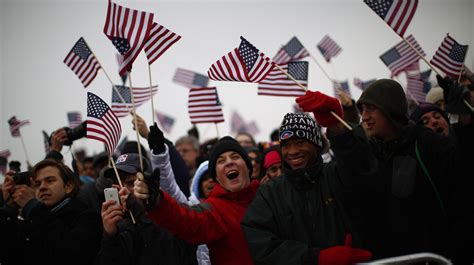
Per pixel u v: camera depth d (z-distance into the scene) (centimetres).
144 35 458
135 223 436
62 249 440
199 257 510
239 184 476
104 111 487
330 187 422
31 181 481
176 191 505
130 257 453
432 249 409
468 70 622
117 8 464
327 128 398
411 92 800
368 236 419
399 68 852
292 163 439
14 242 445
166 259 463
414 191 411
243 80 487
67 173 488
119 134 494
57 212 466
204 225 438
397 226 409
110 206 434
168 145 583
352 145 390
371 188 401
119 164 508
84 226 460
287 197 427
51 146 648
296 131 436
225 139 496
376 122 423
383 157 426
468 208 429
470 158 477
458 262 428
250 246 412
